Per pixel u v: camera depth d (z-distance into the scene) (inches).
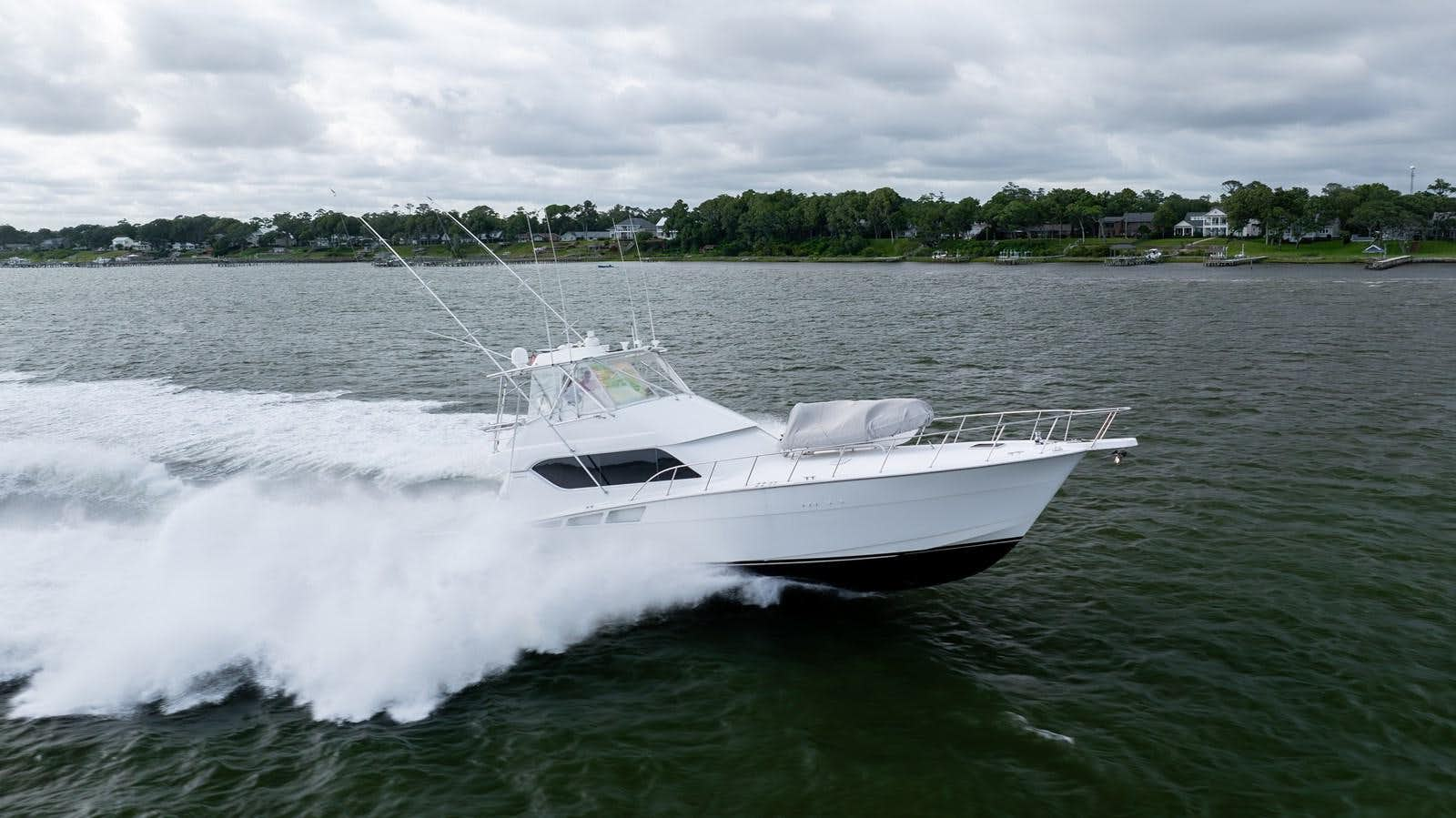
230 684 447.8
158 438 837.8
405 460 733.3
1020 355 1433.3
